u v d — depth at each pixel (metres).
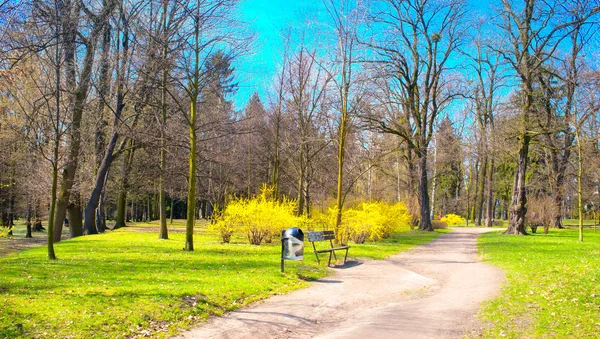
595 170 28.72
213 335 6.48
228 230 19.88
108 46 20.80
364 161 25.81
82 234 27.67
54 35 12.44
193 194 16.22
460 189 69.56
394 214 24.66
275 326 7.09
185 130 23.45
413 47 33.34
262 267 11.94
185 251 15.68
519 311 7.55
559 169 35.97
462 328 6.79
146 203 54.84
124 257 13.68
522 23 27.53
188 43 16.62
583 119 23.47
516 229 29.42
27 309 6.78
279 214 19.02
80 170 24.97
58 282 8.93
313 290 9.82
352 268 13.07
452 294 9.55
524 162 29.28
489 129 36.94
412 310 8.03
